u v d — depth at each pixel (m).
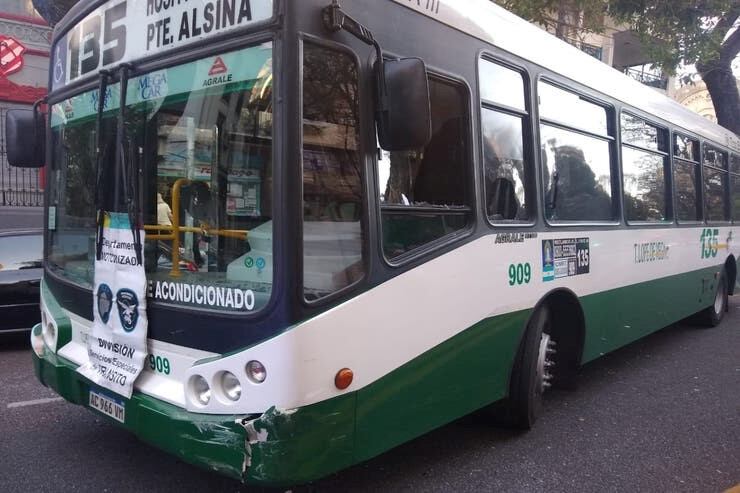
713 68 13.21
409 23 3.63
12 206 12.16
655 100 7.24
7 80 12.43
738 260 10.53
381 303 3.30
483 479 4.13
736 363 7.44
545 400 5.89
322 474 3.03
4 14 12.36
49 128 4.59
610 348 6.04
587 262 5.48
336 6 3.03
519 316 4.57
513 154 4.61
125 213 3.54
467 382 4.07
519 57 4.66
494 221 4.30
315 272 2.99
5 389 5.77
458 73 3.99
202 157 3.24
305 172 2.95
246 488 3.86
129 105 3.58
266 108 2.99
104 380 3.60
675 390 6.29
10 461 4.19
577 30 12.50
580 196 5.54
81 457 4.27
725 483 4.17
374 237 3.27
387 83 3.11
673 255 7.55
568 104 5.38
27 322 7.18
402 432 3.52
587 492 3.99
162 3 3.43
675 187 7.73
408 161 3.57
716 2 10.49
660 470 4.36
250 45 3.04
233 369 2.99
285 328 2.88
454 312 3.86
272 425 2.85
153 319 3.41
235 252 3.10
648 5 10.88
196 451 3.04
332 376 3.04
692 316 9.67
